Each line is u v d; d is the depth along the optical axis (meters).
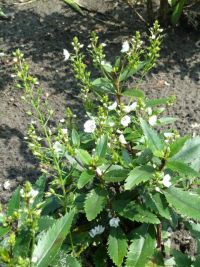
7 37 0.53
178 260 0.27
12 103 0.45
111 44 0.52
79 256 0.29
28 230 0.23
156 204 0.26
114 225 0.27
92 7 0.57
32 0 0.58
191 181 0.29
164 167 0.25
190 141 0.27
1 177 0.38
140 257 0.26
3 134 0.42
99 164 0.26
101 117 0.28
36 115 0.43
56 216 0.30
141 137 0.29
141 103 0.29
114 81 0.32
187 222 0.29
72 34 0.53
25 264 0.21
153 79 0.47
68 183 0.30
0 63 0.49
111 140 0.28
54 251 0.23
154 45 0.33
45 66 0.49
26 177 0.38
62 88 0.46
